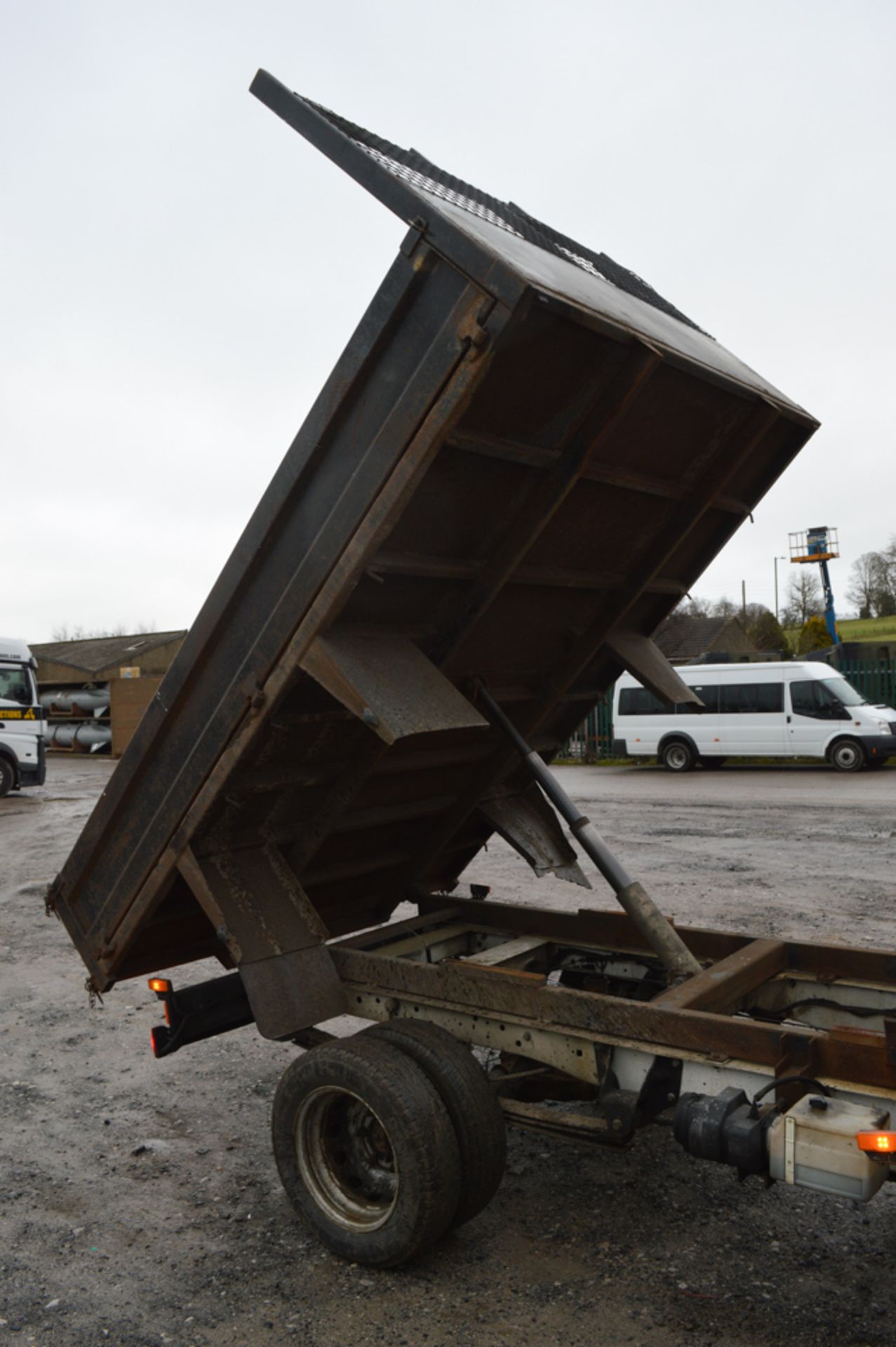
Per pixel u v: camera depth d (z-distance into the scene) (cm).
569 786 2030
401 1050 356
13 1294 343
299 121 323
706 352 415
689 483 425
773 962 402
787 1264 344
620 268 478
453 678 421
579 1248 359
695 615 5259
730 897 912
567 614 448
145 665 4438
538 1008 344
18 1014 670
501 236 349
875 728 2084
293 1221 389
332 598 324
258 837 410
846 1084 286
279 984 381
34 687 2195
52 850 1378
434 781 466
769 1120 288
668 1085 326
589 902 938
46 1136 475
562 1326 312
